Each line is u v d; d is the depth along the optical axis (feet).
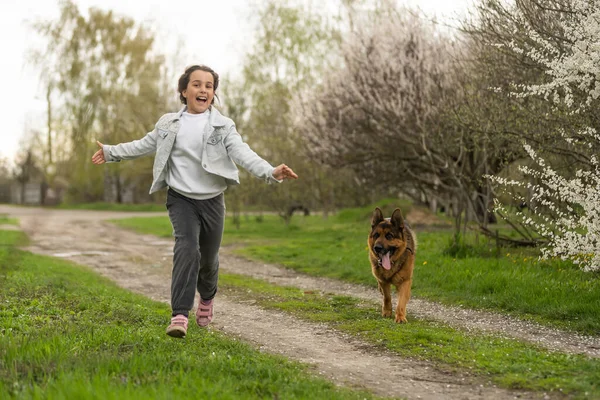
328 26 99.09
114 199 176.14
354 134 60.54
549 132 29.78
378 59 56.29
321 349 17.66
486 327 20.84
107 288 29.14
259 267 40.27
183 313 14.96
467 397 12.82
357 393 12.88
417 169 65.00
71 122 137.90
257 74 100.07
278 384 12.60
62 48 138.21
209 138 15.39
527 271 28.40
